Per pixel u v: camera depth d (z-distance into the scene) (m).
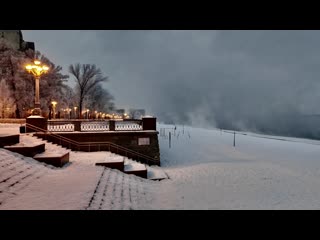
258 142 34.97
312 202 9.04
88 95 56.56
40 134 15.05
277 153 24.41
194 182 11.84
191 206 8.16
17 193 6.59
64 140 15.72
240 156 21.84
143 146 17.16
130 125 19.14
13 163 8.34
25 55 42.94
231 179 12.52
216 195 9.64
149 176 12.50
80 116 50.75
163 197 9.27
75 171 9.86
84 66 50.06
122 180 10.11
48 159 10.13
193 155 21.94
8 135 10.33
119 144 16.81
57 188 7.31
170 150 23.95
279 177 13.26
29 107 38.75
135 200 8.23
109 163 11.47
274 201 9.02
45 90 41.69
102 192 7.59
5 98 37.09
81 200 6.46
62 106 46.97
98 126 17.56
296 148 29.09
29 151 9.96
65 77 46.38
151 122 17.67
